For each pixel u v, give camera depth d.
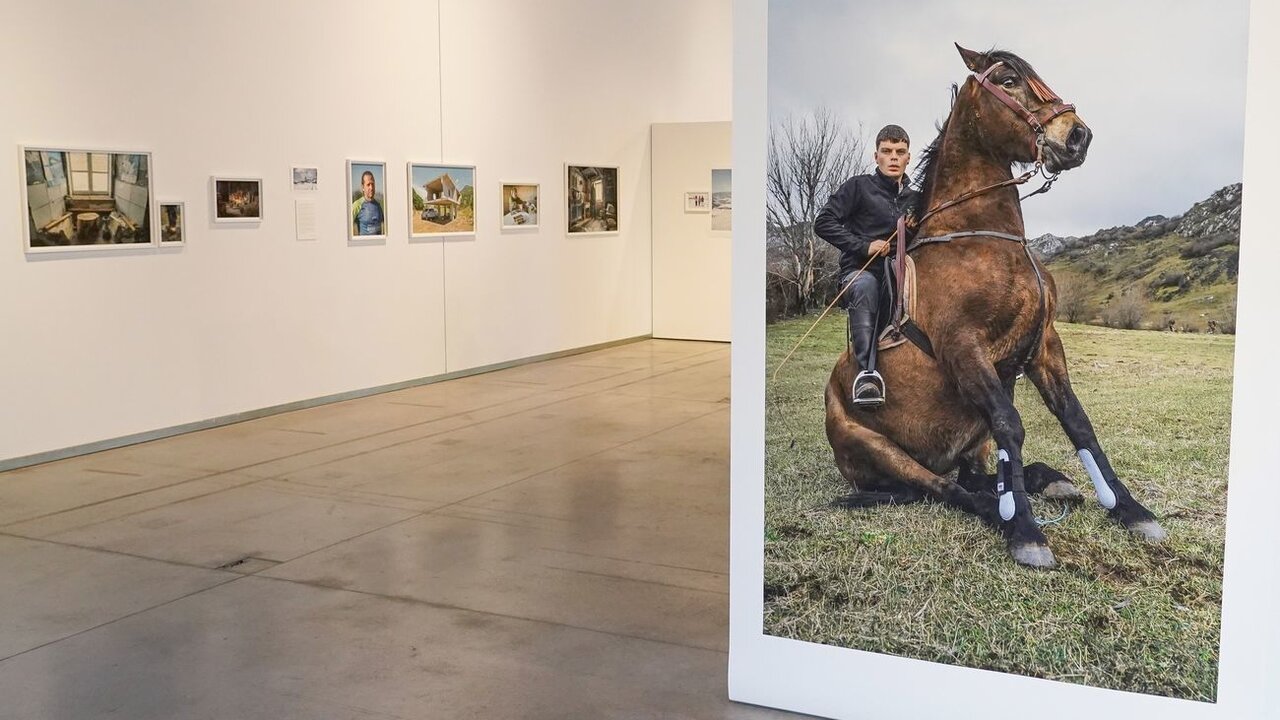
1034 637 4.42
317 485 8.83
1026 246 4.28
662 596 6.30
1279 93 3.87
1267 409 3.99
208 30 10.89
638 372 14.84
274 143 11.67
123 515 7.97
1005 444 4.40
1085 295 4.20
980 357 4.40
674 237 18.02
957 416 4.46
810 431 4.72
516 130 15.15
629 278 17.70
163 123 10.50
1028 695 4.43
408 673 5.26
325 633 5.76
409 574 6.68
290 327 11.97
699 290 17.94
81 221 9.80
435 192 13.82
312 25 12.05
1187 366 4.09
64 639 5.68
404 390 13.42
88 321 9.93
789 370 4.72
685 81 18.77
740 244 4.74
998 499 4.43
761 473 4.81
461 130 14.20
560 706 4.90
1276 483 4.00
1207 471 4.10
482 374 14.69
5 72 9.18
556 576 6.64
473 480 8.99
